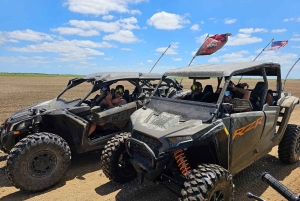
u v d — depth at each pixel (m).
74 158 5.85
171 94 5.09
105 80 5.75
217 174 3.01
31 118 4.81
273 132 4.54
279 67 4.75
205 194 2.83
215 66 4.30
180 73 4.29
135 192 4.18
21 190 4.24
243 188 4.24
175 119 3.58
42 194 4.18
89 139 5.25
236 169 3.84
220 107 3.44
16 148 4.07
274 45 6.98
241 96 4.36
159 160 3.24
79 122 5.01
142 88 6.45
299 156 5.32
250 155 4.07
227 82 3.61
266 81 4.34
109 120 5.52
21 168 4.04
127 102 6.36
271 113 4.29
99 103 5.94
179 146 3.08
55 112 4.94
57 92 20.78
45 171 4.26
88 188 4.37
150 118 3.87
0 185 4.53
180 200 2.90
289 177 4.66
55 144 4.31
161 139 3.23
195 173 3.04
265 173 1.85
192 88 4.76
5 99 15.45
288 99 4.96
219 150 3.39
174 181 3.37
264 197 3.94
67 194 4.16
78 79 6.27
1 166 5.25
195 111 3.57
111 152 4.21
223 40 7.18
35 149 4.14
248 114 3.76
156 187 4.33
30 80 43.78
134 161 3.64
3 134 4.80
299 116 10.59
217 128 3.21
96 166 5.38
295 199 1.63
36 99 15.62
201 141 3.29
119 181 4.36
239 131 3.59
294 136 4.97
